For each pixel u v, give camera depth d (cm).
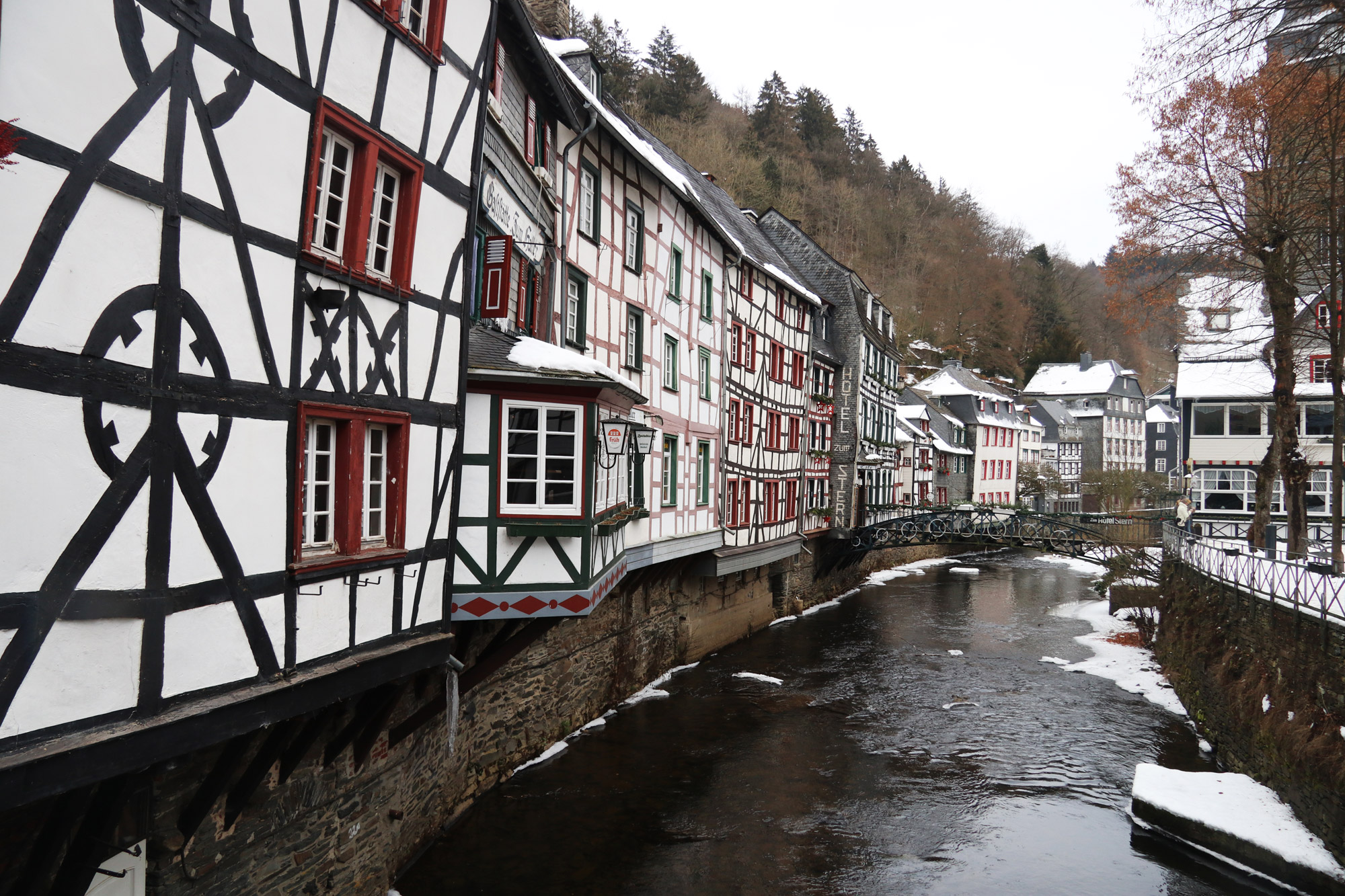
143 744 431
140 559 434
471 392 888
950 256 7219
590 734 1400
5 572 369
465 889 878
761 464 2364
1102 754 1445
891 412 3938
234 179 485
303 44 536
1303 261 1656
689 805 1152
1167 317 1962
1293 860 980
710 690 1738
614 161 1427
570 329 1277
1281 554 1645
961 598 3175
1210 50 913
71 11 387
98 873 491
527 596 902
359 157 605
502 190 951
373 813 787
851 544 3084
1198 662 1630
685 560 1877
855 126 7494
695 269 1848
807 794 1225
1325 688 1076
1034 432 6359
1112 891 983
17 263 368
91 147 398
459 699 1023
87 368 402
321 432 593
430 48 676
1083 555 2892
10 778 365
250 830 604
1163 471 7219
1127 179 1825
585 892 905
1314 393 2881
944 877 998
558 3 1555
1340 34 922
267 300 516
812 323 2842
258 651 518
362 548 632
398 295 653
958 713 1656
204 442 471
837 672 1953
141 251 427
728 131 5744
